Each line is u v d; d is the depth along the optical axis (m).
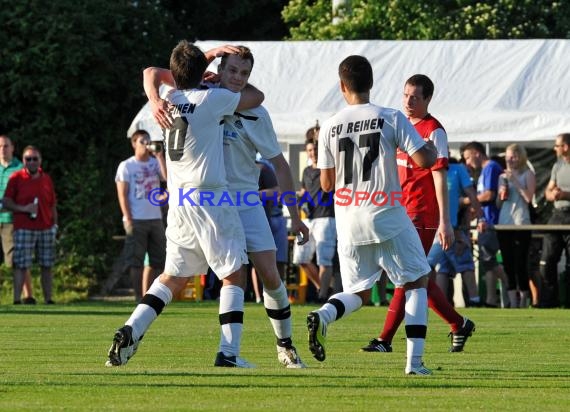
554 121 56.12
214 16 89.56
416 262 22.53
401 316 27.86
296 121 58.34
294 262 53.16
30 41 72.62
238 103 22.44
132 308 47.72
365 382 20.25
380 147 22.47
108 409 16.81
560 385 20.36
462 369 23.45
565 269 52.19
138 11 79.19
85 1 75.50
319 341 22.39
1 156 54.22
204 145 22.12
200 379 20.41
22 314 43.38
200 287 55.12
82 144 75.31
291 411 16.70
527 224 51.50
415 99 26.78
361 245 22.77
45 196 53.31
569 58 59.97
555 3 77.94
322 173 23.06
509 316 42.72
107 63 75.12
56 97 72.38
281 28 91.19
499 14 77.31
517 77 59.09
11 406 17.12
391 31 76.75
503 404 17.77
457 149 58.41
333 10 79.62
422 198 27.28
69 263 62.62
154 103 22.47
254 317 41.38
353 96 22.95
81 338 31.92
